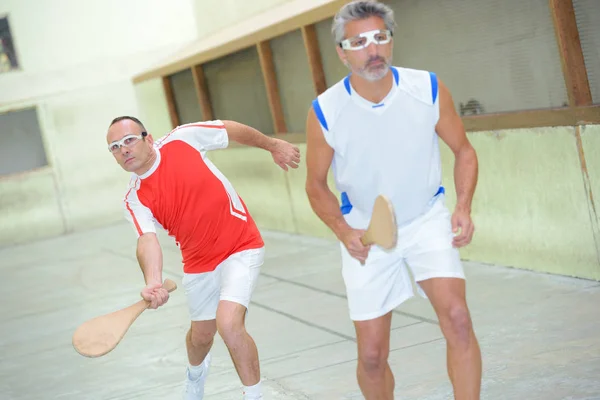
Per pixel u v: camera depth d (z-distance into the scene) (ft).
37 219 59.21
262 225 44.45
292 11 35.65
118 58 60.23
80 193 59.98
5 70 58.65
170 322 26.73
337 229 12.69
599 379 15.40
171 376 20.86
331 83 34.01
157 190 15.28
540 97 23.36
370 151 12.30
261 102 41.06
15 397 21.36
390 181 12.48
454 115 12.42
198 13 53.62
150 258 14.98
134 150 14.96
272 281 30.58
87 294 34.91
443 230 12.74
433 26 26.86
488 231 26.02
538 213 23.75
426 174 12.53
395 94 12.03
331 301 25.96
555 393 15.14
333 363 19.52
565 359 16.76
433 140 12.52
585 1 21.16
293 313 25.22
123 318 13.79
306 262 33.24
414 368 18.04
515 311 20.77
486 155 25.31
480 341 18.95
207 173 15.40
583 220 22.20
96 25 59.82
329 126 12.21
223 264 15.62
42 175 59.11
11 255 53.11
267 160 42.09
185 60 46.78
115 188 60.49
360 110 12.07
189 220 15.37
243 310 15.25
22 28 58.59
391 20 11.75
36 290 38.04
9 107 58.59
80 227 59.93
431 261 12.50
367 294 12.71
